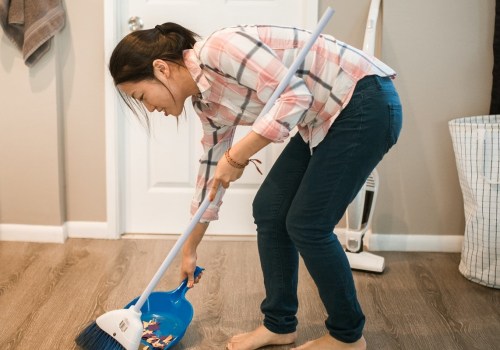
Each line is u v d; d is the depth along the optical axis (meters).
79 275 2.33
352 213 2.43
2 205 2.68
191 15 2.61
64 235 2.71
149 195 2.78
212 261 2.50
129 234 2.80
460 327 1.96
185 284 1.84
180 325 1.83
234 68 1.30
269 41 1.37
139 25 2.56
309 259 1.51
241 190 2.78
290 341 1.78
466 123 2.33
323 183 1.45
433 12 2.47
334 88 1.42
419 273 2.42
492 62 2.50
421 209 2.64
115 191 2.71
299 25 2.60
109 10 2.53
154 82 1.43
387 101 1.42
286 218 1.53
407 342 1.86
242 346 1.75
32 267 2.40
